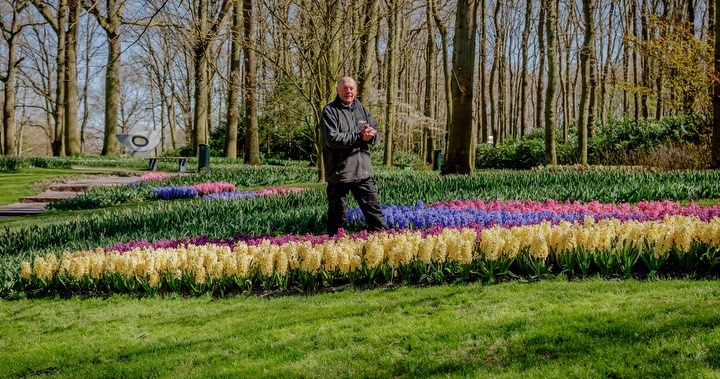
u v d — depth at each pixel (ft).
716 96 42.06
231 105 89.81
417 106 131.64
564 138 95.35
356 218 25.45
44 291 18.85
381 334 11.87
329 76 43.32
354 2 41.45
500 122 122.42
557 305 12.92
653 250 16.07
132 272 18.04
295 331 12.68
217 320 14.44
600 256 16.17
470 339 11.15
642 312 11.71
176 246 22.58
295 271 17.31
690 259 15.99
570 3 88.79
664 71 59.11
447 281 16.63
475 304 13.60
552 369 9.48
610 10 98.07
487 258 16.30
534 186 33.58
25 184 55.83
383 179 38.40
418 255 16.90
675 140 68.39
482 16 102.32
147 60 142.20
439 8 63.93
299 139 97.55
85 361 12.21
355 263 16.81
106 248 22.22
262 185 52.44
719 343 9.69
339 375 10.11
